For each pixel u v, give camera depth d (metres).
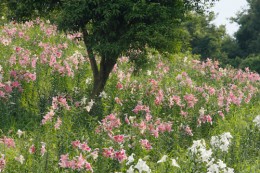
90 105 9.85
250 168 9.09
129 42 11.06
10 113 10.22
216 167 7.13
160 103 11.76
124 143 8.80
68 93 11.45
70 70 12.32
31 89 11.61
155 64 18.25
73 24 11.11
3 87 10.47
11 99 10.49
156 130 9.30
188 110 12.31
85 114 10.20
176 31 11.27
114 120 8.90
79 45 18.61
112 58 11.34
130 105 11.57
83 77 13.72
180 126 10.30
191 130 10.53
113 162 7.64
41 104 10.27
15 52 14.69
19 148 8.30
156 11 10.77
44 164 7.31
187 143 10.20
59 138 8.20
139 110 10.60
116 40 11.27
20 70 12.12
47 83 12.45
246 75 19.30
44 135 8.73
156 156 9.07
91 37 11.13
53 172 7.38
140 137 9.37
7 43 14.82
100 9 10.57
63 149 7.80
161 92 11.62
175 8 11.43
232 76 19.03
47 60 14.00
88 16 10.96
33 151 7.50
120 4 10.58
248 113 14.57
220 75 18.66
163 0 11.31
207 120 11.10
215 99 13.55
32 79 11.36
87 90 12.09
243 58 49.59
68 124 9.27
